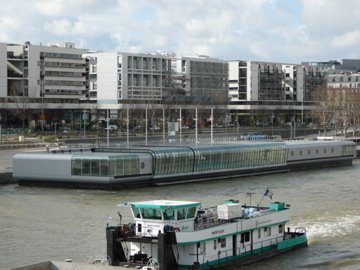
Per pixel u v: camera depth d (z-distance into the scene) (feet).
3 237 332.39
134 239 254.27
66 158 543.80
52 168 548.31
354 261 287.48
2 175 565.12
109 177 527.40
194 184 582.35
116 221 372.17
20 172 558.56
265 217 291.79
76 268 224.53
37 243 319.06
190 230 257.14
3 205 436.76
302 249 309.22
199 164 607.78
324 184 572.92
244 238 282.15
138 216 260.62
